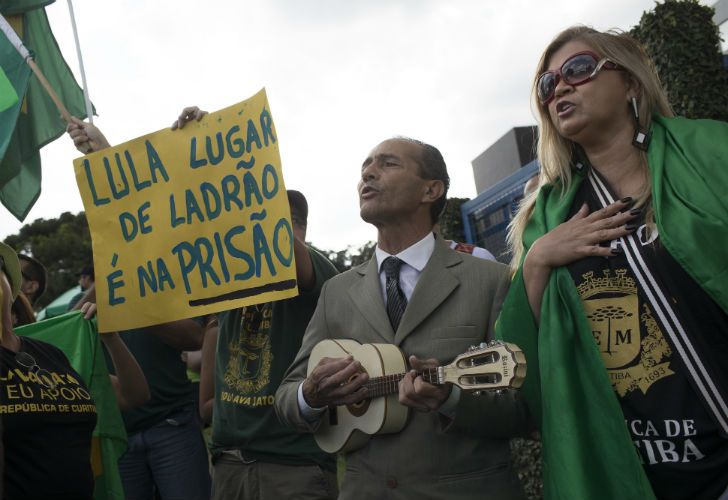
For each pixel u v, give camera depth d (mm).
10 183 4367
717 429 1903
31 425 2443
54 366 2727
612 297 2080
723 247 1925
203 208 3414
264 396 3445
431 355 2652
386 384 2578
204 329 4379
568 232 2176
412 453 2572
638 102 2244
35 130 4406
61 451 2516
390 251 3023
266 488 3402
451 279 2766
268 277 3205
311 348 3018
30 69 3877
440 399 2381
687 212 1974
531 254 2236
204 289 3359
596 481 2008
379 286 2928
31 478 2410
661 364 1982
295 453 3393
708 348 1940
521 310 2279
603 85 2209
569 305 2141
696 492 1940
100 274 3566
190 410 4375
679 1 5434
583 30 2309
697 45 5348
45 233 29953
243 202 3322
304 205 4199
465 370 2314
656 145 2137
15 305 3461
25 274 5070
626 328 2043
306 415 2789
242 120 3381
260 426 3422
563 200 2322
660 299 2000
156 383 4227
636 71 2227
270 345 3510
